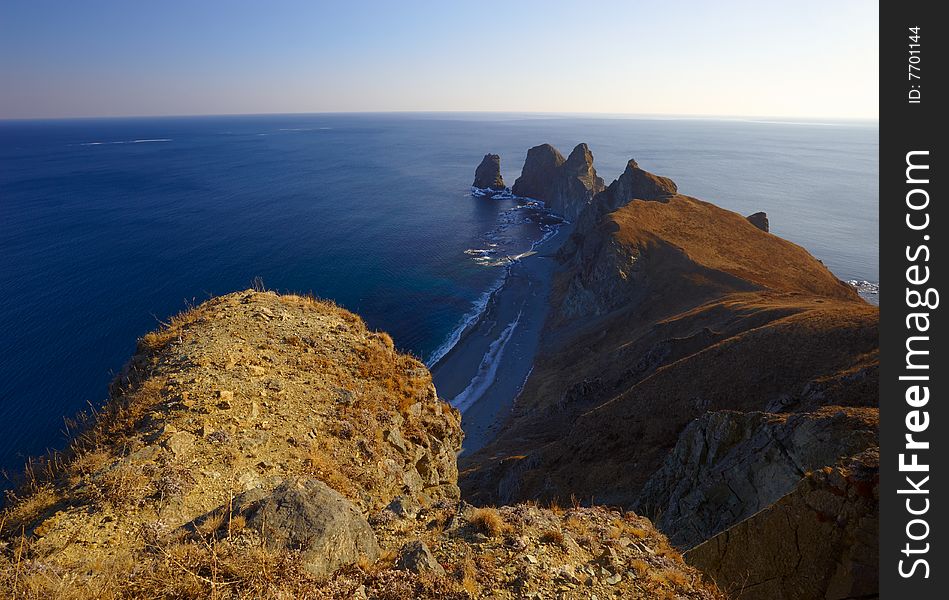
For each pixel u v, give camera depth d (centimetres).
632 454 3794
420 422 1634
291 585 658
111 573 677
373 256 11819
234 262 10650
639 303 8175
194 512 902
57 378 5975
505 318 9331
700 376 4362
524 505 1119
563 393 6469
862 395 3078
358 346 1762
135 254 10762
